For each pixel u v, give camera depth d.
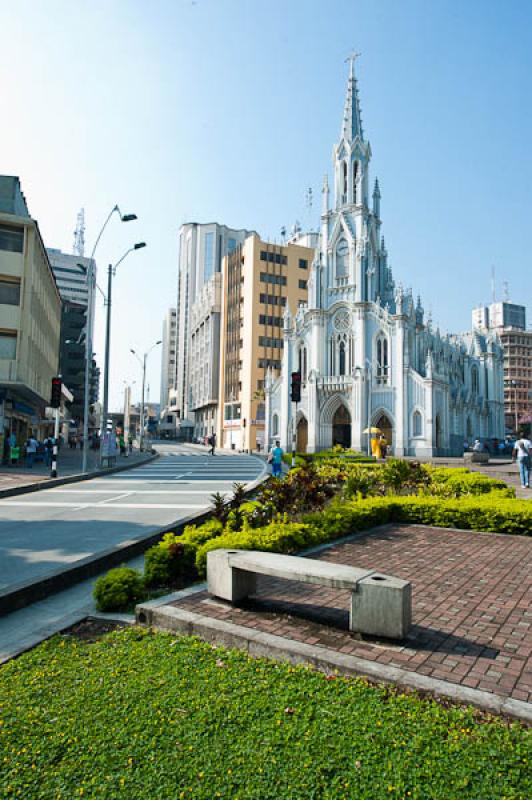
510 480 25.14
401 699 3.85
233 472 30.00
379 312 57.12
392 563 8.08
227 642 5.00
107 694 4.00
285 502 11.02
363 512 10.98
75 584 7.51
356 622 5.01
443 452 55.47
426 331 63.97
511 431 129.75
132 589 6.36
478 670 4.29
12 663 4.72
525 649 4.75
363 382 56.09
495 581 7.08
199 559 7.06
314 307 61.12
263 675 4.28
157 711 3.72
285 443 61.41
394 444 54.31
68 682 4.26
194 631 5.26
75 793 2.94
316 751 3.25
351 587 5.04
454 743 3.29
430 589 6.68
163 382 193.62
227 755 3.22
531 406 132.38
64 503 16.19
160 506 15.32
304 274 87.31
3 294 30.53
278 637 4.91
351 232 61.06
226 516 9.39
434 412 53.38
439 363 63.72
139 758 3.23
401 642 4.87
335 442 59.84
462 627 5.31
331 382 58.53
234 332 89.81
